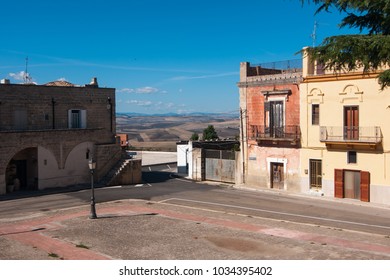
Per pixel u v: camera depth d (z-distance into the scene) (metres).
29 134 33.81
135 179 39.03
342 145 30.56
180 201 30.33
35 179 34.78
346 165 30.59
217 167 39.88
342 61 13.88
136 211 26.64
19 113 34.12
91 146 38.00
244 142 37.16
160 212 26.31
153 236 20.25
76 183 37.00
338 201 30.09
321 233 20.78
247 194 33.34
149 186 37.25
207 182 39.72
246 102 36.69
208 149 40.72
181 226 22.36
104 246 18.48
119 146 39.59
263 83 35.25
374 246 18.19
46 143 34.91
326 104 31.30
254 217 24.89
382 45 12.68
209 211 26.66
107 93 39.66
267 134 35.00
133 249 17.95
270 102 34.84
